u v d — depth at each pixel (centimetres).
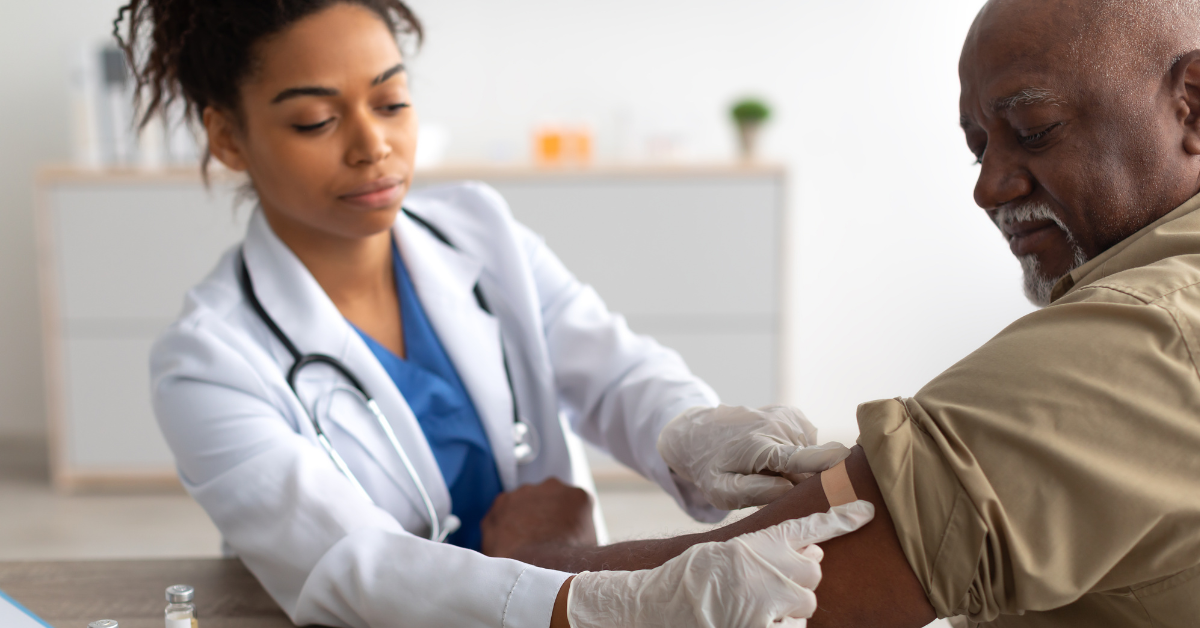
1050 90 67
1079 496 59
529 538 96
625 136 332
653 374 118
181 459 99
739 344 309
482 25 333
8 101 327
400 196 103
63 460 304
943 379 67
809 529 65
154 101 110
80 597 90
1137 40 66
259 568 91
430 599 79
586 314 128
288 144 97
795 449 81
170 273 298
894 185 341
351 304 114
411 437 108
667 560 77
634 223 304
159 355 103
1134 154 67
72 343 300
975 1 328
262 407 98
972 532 61
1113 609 66
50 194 293
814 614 66
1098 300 63
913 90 335
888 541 64
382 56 97
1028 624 72
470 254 124
